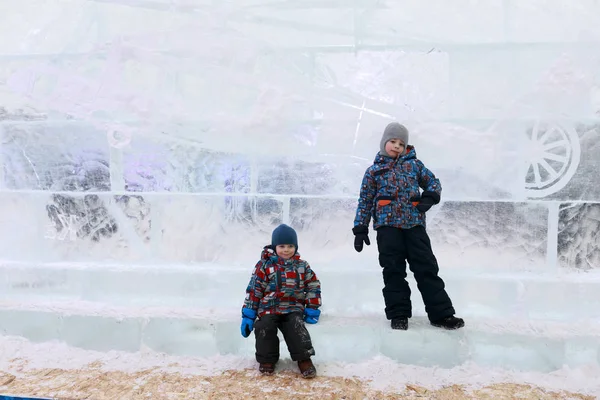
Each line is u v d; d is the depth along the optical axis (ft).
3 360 10.11
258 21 14.67
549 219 12.76
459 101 13.74
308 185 13.96
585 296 11.67
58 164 14.75
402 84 14.03
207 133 14.15
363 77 14.21
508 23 13.78
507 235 12.95
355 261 13.33
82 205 14.26
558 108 13.16
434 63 13.93
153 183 14.46
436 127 13.51
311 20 14.52
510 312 11.86
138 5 15.07
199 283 12.87
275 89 14.06
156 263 13.75
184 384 8.87
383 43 14.16
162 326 11.00
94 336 11.17
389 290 10.54
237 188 14.17
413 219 10.77
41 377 9.23
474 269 12.89
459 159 13.42
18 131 14.76
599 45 13.14
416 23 14.15
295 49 14.40
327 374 9.29
